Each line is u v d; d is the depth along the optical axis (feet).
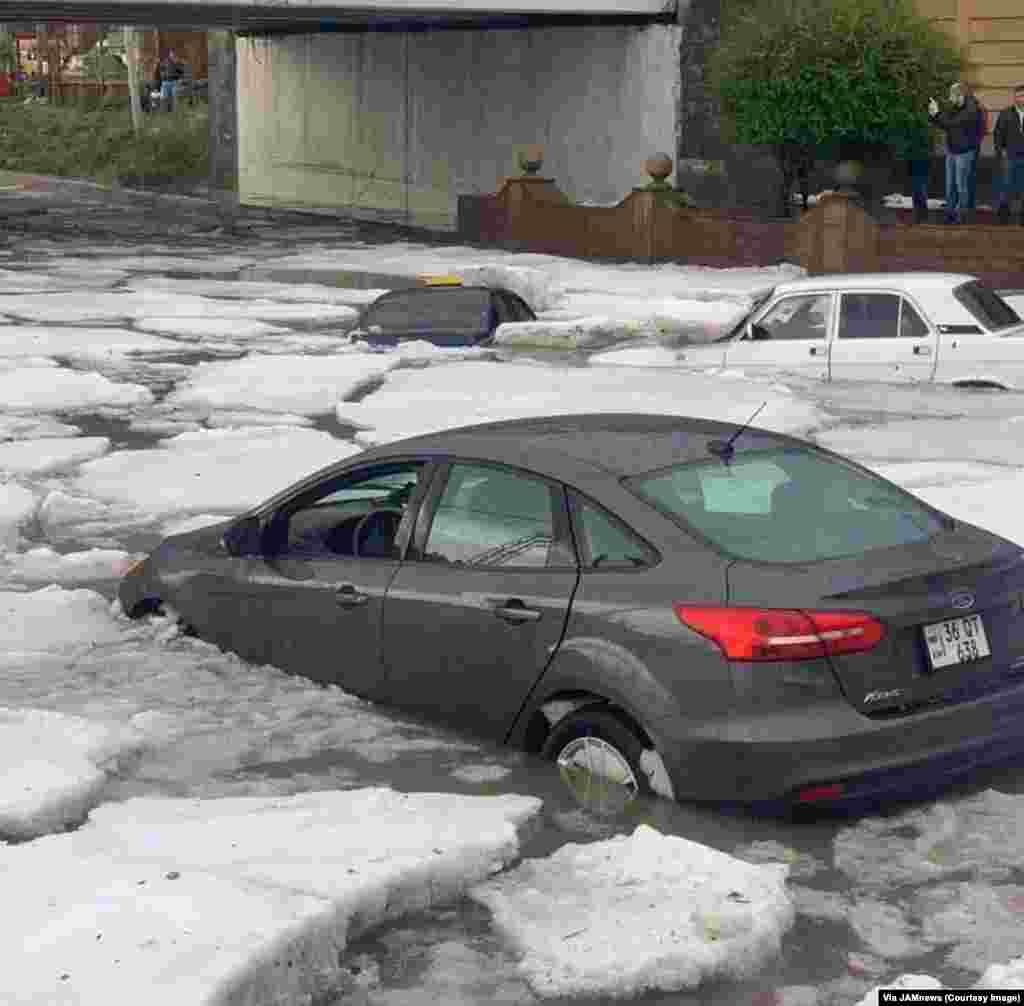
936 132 101.30
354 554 23.80
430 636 22.00
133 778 21.21
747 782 18.33
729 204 122.01
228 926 15.58
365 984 15.65
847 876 17.87
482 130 142.00
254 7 116.67
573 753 20.13
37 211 159.63
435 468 22.80
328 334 77.36
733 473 21.06
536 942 16.17
